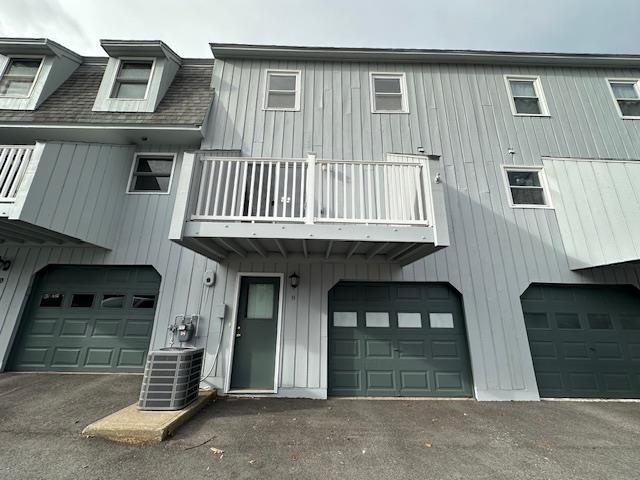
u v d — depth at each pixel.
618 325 5.24
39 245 5.26
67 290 5.30
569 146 6.25
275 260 5.21
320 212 3.95
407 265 5.32
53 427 3.01
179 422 3.17
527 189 5.99
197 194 4.07
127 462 2.41
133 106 5.95
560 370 4.97
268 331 4.98
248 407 4.03
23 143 5.96
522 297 5.35
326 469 2.43
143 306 5.27
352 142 6.17
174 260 5.36
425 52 6.70
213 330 4.96
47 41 6.11
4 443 2.66
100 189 5.24
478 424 3.58
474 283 5.30
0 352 4.87
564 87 6.77
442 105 6.52
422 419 3.73
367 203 4.16
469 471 2.46
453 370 4.95
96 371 4.94
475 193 5.85
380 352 5.00
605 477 2.41
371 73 6.75
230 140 6.05
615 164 5.82
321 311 5.05
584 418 3.86
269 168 4.11
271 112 6.31
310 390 4.65
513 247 5.51
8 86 6.02
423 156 4.32
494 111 6.50
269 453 2.68
